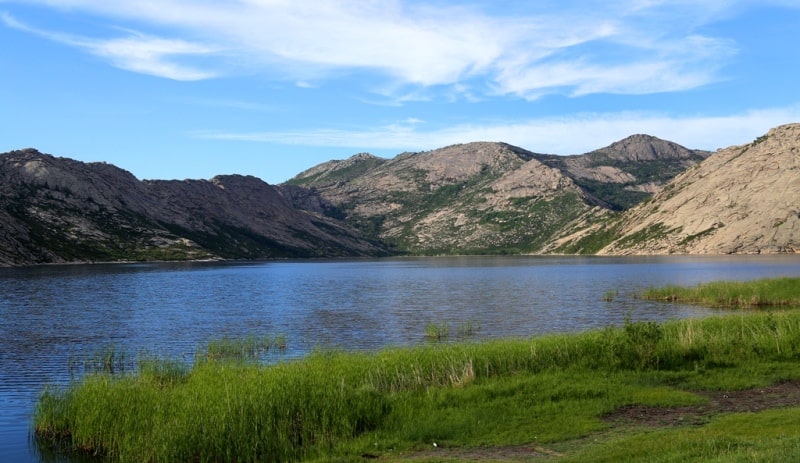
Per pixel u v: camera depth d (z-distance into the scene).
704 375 24.58
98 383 23.67
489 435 18.19
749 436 16.03
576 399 21.36
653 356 26.27
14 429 22.97
